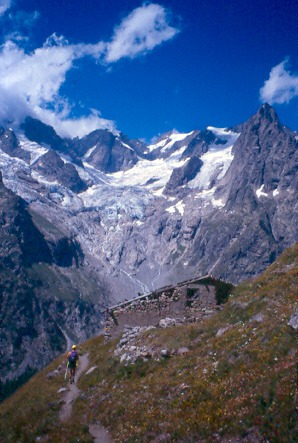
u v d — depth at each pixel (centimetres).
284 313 2781
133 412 2642
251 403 2058
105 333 4803
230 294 4475
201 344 3259
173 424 2280
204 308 4506
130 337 3994
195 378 2636
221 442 1970
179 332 3606
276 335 2519
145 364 3316
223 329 3272
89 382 3447
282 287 3431
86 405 3075
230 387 2292
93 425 2767
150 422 2423
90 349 4575
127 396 2917
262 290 3594
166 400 2591
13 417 3062
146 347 3550
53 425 2817
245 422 1978
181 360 3069
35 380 4184
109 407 2869
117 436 2495
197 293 4597
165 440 2191
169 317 4600
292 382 2005
